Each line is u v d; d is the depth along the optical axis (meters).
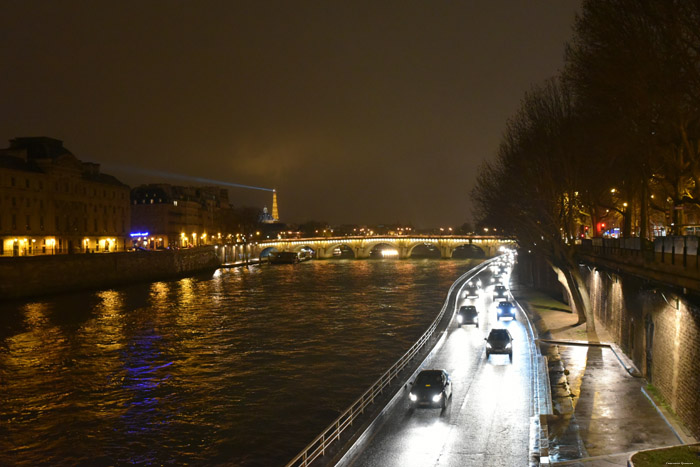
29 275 95.69
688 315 24.48
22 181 113.38
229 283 133.12
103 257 115.56
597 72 35.03
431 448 26.44
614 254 42.28
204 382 49.19
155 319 80.31
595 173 50.19
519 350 45.75
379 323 76.06
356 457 25.67
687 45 28.72
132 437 37.47
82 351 60.62
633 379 33.47
